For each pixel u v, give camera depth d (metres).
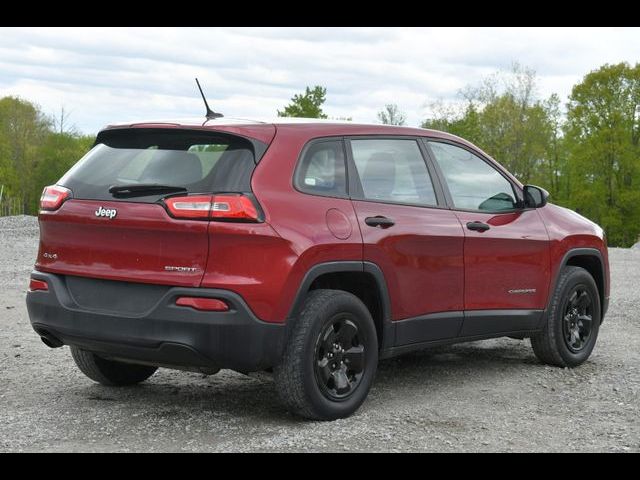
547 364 7.20
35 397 5.83
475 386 6.39
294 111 54.12
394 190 5.78
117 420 5.27
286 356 5.01
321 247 5.07
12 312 9.55
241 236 4.79
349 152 5.57
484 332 6.37
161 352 4.89
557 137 66.88
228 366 4.88
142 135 5.32
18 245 17.72
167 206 4.84
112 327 4.97
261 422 5.24
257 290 4.82
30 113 89.06
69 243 5.23
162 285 4.88
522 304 6.66
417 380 6.57
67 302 5.17
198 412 5.48
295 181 5.15
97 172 5.26
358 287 5.66
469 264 6.15
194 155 5.06
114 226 5.00
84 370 5.96
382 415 5.46
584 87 60.00
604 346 8.20
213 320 4.76
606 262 7.55
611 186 60.09
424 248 5.79
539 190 6.80
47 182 87.81
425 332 5.87
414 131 6.13
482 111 64.88
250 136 5.06
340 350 5.28
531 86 64.06
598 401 5.98
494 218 6.46
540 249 6.76
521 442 4.95
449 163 6.30
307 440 4.87
